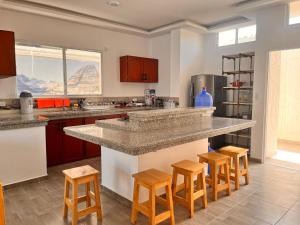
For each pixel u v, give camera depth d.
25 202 2.78
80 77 5.05
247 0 3.97
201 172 2.56
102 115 4.68
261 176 3.62
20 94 4.04
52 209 2.62
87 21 4.73
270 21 4.11
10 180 3.17
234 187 3.20
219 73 5.68
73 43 4.88
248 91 5.16
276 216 2.47
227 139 5.47
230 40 5.47
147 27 5.62
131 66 5.57
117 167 2.81
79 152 4.45
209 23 5.29
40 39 4.43
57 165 4.17
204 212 2.55
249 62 5.11
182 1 3.99
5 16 4.02
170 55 5.71
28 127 3.26
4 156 3.10
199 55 5.84
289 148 5.46
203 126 2.85
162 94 6.07
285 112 6.06
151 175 2.23
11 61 3.51
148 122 2.55
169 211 2.22
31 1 3.95
